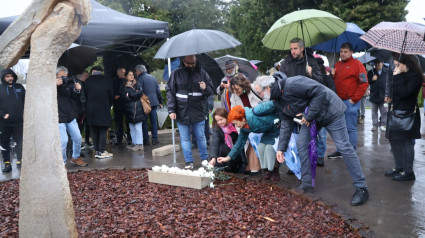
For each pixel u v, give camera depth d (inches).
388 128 175.9
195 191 165.6
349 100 202.8
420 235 115.1
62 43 88.3
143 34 235.8
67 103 230.8
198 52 193.3
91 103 265.7
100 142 273.7
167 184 178.4
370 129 354.6
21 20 86.1
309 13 176.7
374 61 334.6
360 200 145.0
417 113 168.6
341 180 180.9
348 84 201.6
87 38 249.4
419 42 169.5
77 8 87.5
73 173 220.2
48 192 87.6
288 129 158.1
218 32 209.8
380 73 328.8
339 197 155.6
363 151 250.2
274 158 175.5
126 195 165.5
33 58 85.7
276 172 182.4
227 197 155.9
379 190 162.4
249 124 169.0
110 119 272.8
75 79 277.0
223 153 196.2
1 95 231.8
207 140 313.0
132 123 299.6
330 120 148.5
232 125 190.9
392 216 131.6
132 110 293.1
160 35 243.0
